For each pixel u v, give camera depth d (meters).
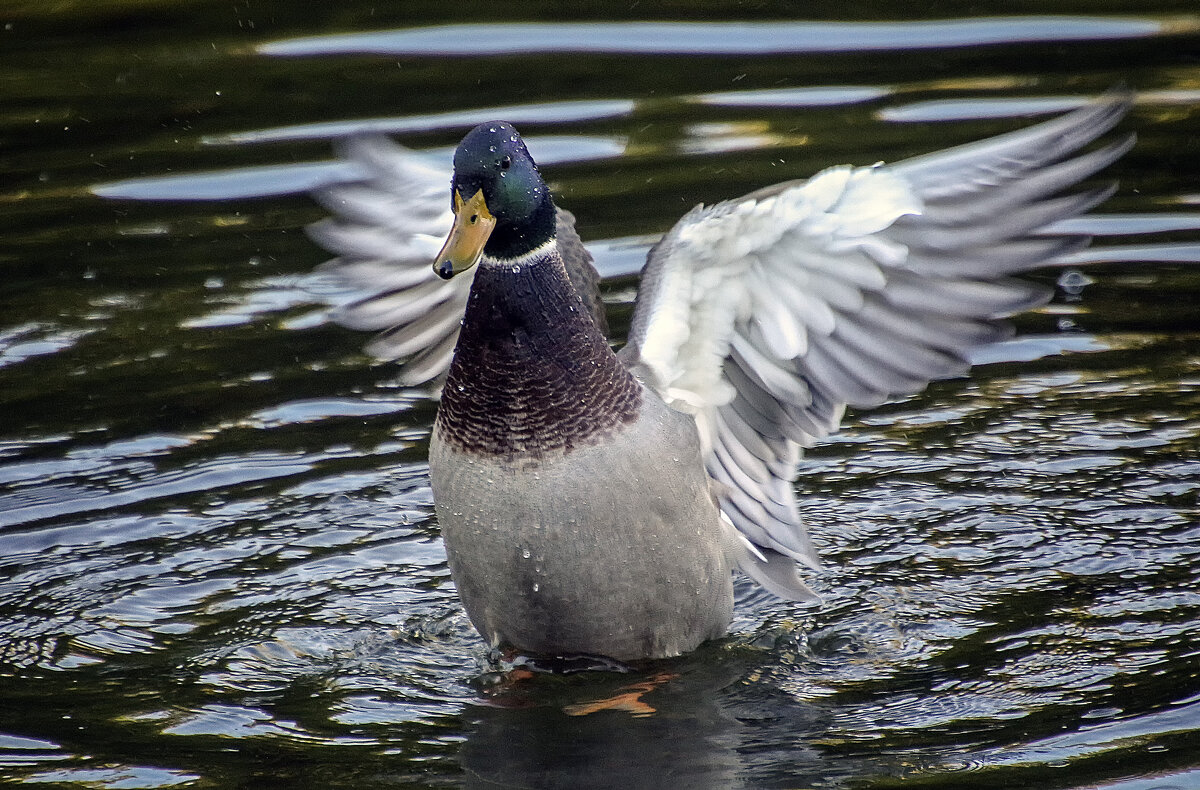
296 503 11.34
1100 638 9.43
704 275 9.29
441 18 20.05
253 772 8.16
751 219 8.83
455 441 8.86
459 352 8.84
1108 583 10.09
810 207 8.69
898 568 10.47
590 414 8.70
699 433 9.77
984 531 10.83
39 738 8.54
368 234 10.77
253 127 17.17
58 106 17.94
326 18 20.22
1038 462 11.67
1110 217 15.20
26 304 14.14
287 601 10.18
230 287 14.45
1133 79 17.61
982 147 8.59
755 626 9.95
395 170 10.85
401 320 10.80
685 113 17.22
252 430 12.25
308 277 14.59
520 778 8.11
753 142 16.44
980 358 13.29
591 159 16.23
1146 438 11.88
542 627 9.25
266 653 9.55
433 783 8.06
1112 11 19.67
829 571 10.47
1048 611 9.80
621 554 8.88
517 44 19.22
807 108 17.25
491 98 17.59
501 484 8.73
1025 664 9.20
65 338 13.58
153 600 10.14
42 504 11.21
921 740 8.40
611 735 8.61
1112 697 8.74
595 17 19.95
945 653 9.41
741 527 9.91
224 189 16.05
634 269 14.22
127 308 14.10
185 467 11.71
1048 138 8.54
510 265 8.76
